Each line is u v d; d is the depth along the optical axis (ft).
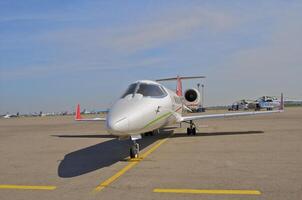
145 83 46.47
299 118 121.08
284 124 89.04
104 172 31.65
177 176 28.91
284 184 25.55
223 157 37.96
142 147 49.08
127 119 35.88
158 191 24.31
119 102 40.42
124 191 24.54
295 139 53.42
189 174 29.58
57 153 45.96
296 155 38.37
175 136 63.93
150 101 42.70
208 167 32.45
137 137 39.37
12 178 30.12
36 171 33.27
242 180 26.99
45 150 49.67
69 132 85.25
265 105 223.10
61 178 29.66
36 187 26.55
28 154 45.93
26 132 90.74
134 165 34.78
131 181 27.55
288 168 31.35
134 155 39.04
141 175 29.73
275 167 31.91
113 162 37.09
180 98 67.36
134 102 40.34
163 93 49.62
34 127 117.39
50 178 29.81
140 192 24.16
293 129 71.87
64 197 23.47
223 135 63.00
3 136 78.33
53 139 66.44
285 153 39.91
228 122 109.60
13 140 67.36
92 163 36.88
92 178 29.14
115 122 34.71
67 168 34.37
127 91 43.70
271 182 26.23
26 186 26.96
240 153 40.55
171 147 48.01
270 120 112.98
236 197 22.50
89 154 44.06
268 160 35.58
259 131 69.21
